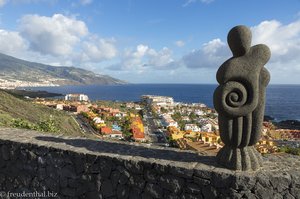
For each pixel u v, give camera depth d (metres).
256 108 5.44
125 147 6.77
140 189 5.77
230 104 5.44
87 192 6.18
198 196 5.39
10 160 6.98
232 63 5.48
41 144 6.69
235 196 5.15
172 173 5.55
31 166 6.73
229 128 5.48
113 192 5.97
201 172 5.36
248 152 5.51
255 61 5.42
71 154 6.31
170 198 5.56
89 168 6.15
